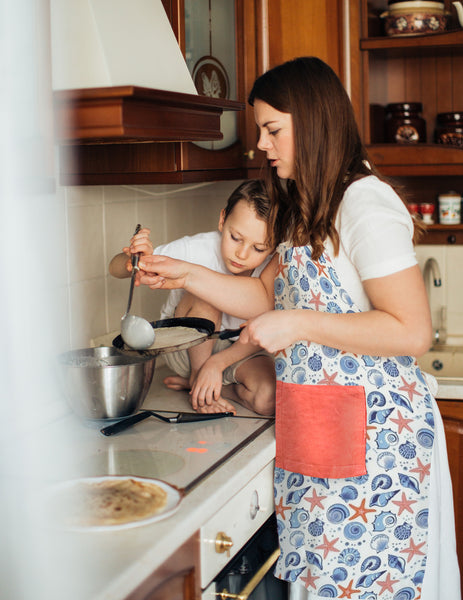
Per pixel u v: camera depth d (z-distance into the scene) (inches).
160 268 59.5
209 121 60.2
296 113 53.0
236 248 62.1
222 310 62.2
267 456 53.9
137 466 49.3
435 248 99.1
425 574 55.9
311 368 53.7
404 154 87.6
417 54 92.4
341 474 52.9
